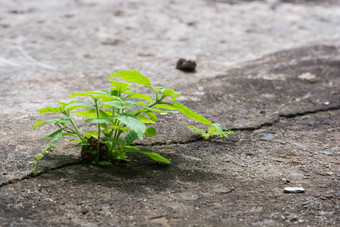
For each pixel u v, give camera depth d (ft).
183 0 34.91
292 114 14.07
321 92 16.28
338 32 27.02
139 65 19.58
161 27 26.91
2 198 8.30
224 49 22.85
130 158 10.48
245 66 19.84
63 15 28.76
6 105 14.16
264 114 14.01
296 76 18.16
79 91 15.88
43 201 8.32
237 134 12.40
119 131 9.96
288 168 10.38
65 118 9.68
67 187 8.88
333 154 11.22
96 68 18.95
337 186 9.48
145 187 9.10
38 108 13.94
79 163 10.00
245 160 10.75
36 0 33.30
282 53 21.97
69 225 7.62
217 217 8.11
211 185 9.37
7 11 29.45
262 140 12.06
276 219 8.11
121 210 8.18
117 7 31.50
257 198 8.88
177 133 12.21
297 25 28.89
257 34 26.30
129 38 24.29
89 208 8.18
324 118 13.84
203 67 19.62
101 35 24.61
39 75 17.72
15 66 18.80
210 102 15.03
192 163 10.44
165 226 7.76
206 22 28.71
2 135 11.55
